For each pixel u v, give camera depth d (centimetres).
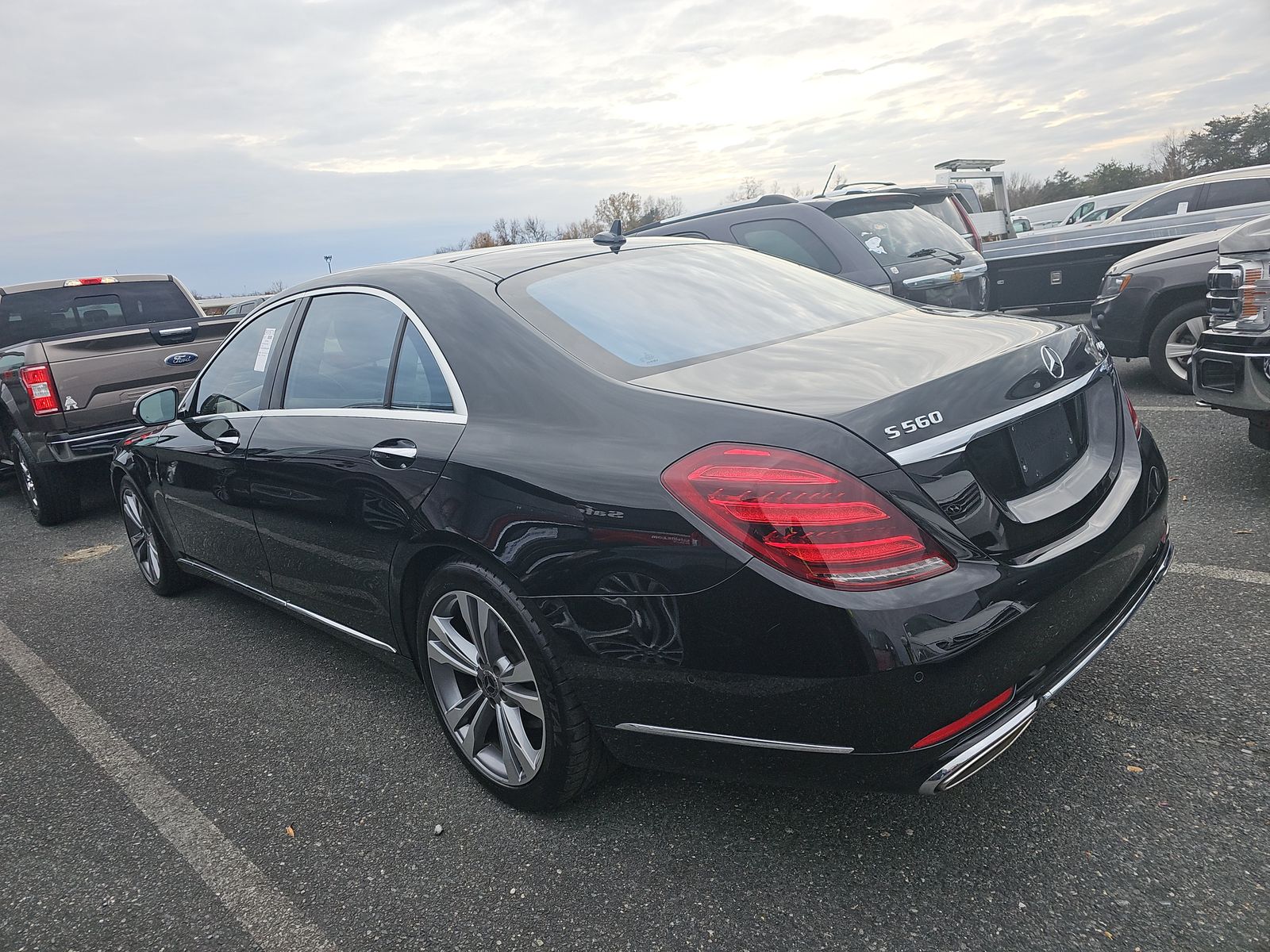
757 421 199
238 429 349
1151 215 1123
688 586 197
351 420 293
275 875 243
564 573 217
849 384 211
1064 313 952
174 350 669
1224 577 347
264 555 349
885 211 658
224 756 309
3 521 735
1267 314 383
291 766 298
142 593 498
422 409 268
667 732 214
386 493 267
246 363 365
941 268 629
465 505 240
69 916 235
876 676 182
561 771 237
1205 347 411
